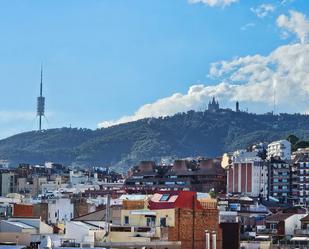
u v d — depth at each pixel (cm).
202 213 13888
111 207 16675
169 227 13438
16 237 11938
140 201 15600
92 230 13088
